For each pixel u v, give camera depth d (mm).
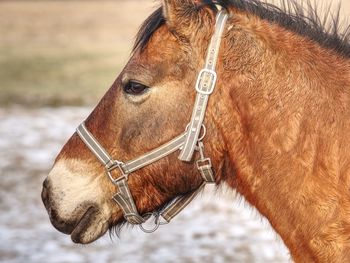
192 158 4258
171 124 4230
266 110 4137
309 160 4074
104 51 33906
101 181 4430
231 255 9852
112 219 4484
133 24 43844
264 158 4148
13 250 10172
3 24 44406
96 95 23625
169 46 4246
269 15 4336
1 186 13367
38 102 22453
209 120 4199
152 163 4297
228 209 12203
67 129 18328
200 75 4164
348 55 4309
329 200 4043
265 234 10812
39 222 11516
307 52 4223
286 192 4125
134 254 10008
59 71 28453
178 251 10078
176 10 4199
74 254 10039
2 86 25250
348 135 4059
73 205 4453
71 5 54938
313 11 4473
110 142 4375
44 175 14086
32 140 17031
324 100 4109
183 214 11977
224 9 4281
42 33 40562
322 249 4074
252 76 4156
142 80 4234
